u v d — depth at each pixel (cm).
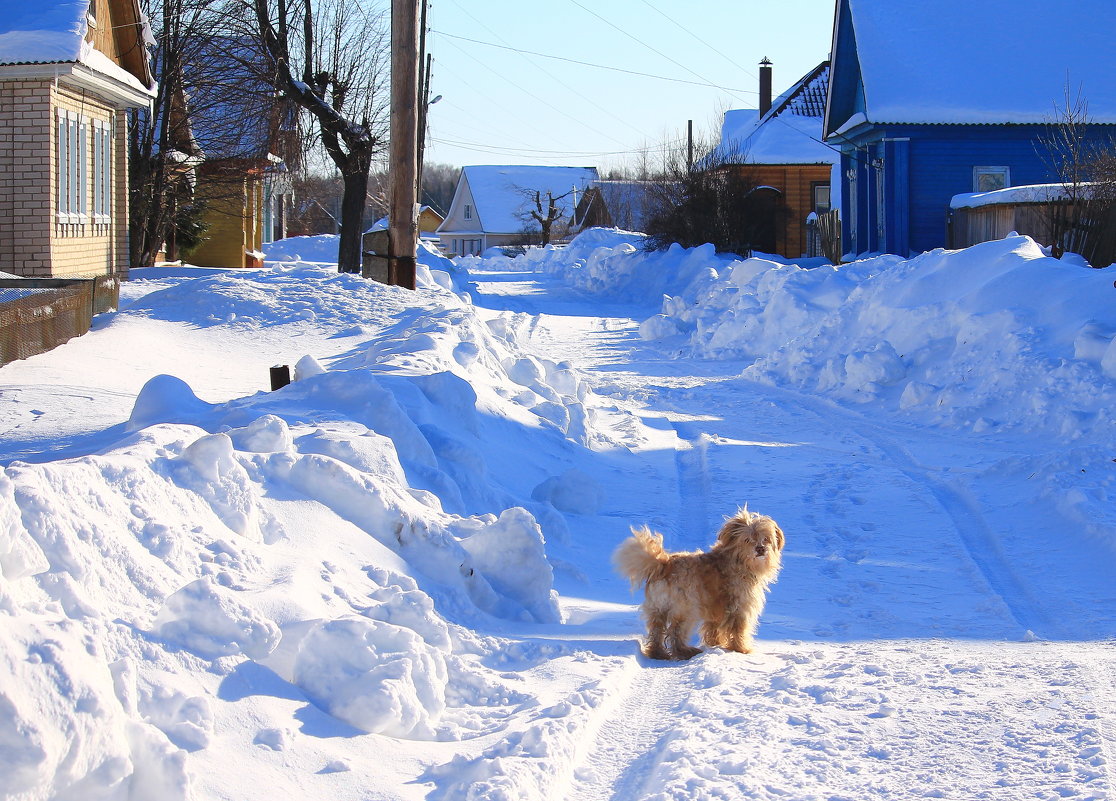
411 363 1191
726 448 1355
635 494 1127
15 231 2116
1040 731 466
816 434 1474
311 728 436
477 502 886
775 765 437
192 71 3123
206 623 453
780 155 4803
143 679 402
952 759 441
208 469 574
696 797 405
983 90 3325
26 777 300
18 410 1229
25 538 407
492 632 628
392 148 2172
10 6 2116
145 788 348
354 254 2812
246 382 1504
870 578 831
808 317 2228
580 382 1600
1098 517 918
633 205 8519
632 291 4172
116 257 2566
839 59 3756
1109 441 1266
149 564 478
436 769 430
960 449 1326
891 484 1152
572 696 508
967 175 3316
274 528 598
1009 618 726
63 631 347
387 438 769
